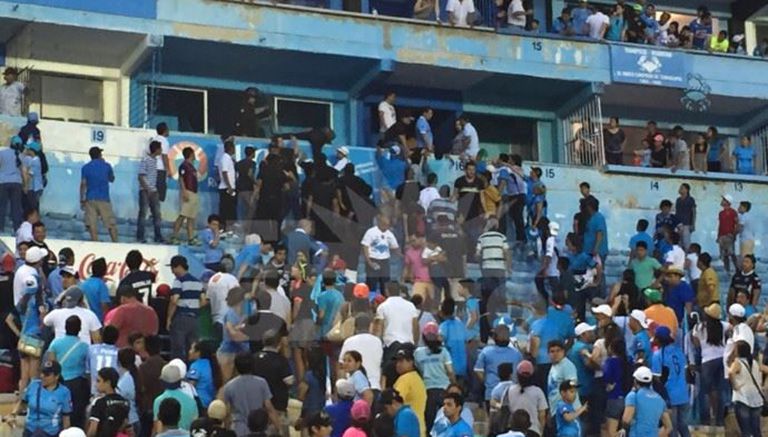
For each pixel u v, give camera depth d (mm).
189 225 63312
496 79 76125
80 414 43969
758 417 51688
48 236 63281
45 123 64875
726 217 72875
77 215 64625
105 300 48719
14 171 59469
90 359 43875
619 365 49094
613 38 78375
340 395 42969
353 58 72438
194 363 44688
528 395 45656
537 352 48656
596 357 49281
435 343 46000
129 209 65688
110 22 68000
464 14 75062
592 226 65438
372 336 44812
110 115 70500
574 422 46781
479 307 49250
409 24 73625
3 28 67875
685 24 83688
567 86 77312
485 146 78062
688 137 82500
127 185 65875
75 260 57156
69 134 65250
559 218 73625
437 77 75250
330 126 74875
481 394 48688
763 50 82188
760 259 76812
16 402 47312
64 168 64875
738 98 80438
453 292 48438
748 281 62562
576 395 47375
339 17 72250
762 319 55812
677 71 78500
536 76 75750
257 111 70188
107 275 57469
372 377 44562
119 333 45375
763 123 82250
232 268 47844
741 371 51750
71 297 46062
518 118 78688
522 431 43406
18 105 65062
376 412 43438
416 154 67562
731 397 53094
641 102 80875
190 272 52562
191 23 69438
